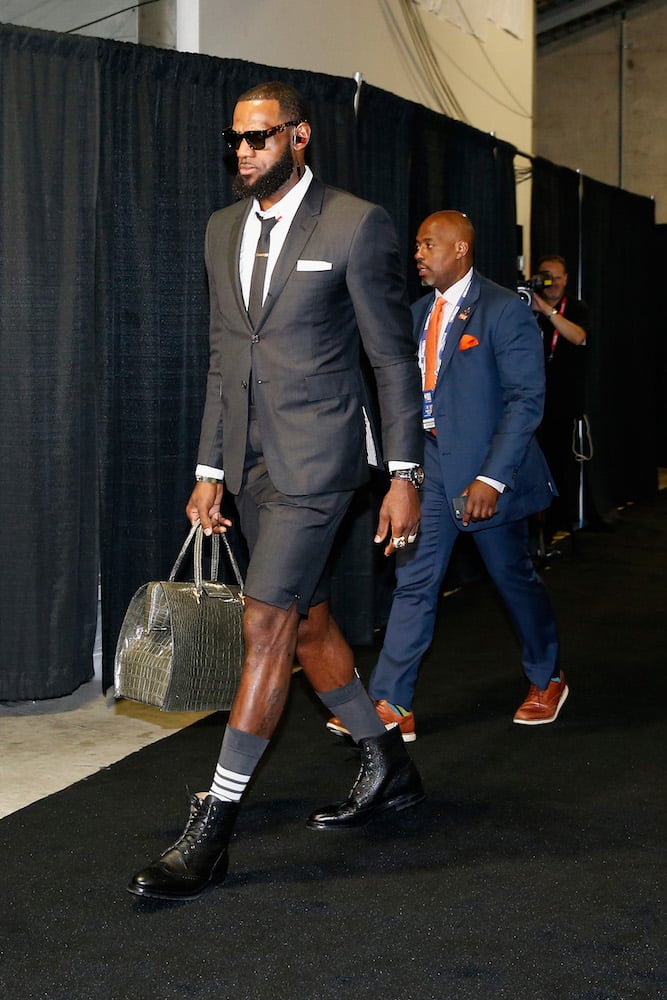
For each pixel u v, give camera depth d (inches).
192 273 176.7
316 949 95.3
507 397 141.9
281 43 218.8
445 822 122.9
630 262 374.6
